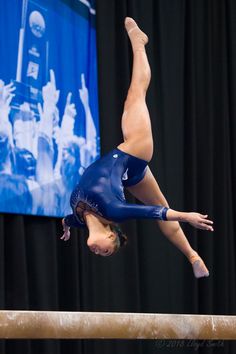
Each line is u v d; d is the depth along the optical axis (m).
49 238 10.77
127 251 11.92
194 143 13.42
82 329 6.70
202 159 13.63
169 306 12.52
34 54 10.90
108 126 12.05
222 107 14.05
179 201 12.93
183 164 13.30
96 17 12.20
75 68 11.69
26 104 10.62
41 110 10.87
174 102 13.22
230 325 8.08
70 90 11.50
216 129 14.04
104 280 11.55
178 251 12.79
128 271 11.90
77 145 11.45
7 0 10.60
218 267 13.53
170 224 8.12
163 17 13.37
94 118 11.93
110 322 6.93
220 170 13.85
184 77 13.67
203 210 13.43
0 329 6.21
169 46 13.38
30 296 10.44
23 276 10.12
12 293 10.10
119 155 7.60
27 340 10.10
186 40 13.81
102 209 7.16
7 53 10.45
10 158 10.22
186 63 13.73
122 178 7.55
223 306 13.40
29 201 10.41
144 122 7.79
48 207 10.73
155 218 6.96
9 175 10.16
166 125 12.95
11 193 10.15
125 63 12.47
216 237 13.65
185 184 13.32
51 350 10.37
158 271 12.48
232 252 13.81
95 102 12.02
